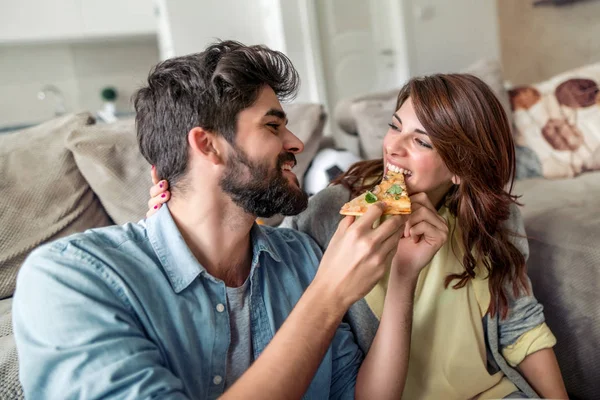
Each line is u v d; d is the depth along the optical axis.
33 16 3.43
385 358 0.95
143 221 0.89
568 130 2.17
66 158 1.36
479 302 1.10
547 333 1.14
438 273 1.09
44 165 1.34
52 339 0.66
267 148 0.80
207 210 0.82
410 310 0.97
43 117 3.84
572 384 1.42
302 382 0.68
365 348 1.07
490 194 1.07
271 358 0.68
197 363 0.79
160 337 0.75
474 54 4.41
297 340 0.70
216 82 0.77
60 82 3.85
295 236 1.06
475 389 1.09
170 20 3.29
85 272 0.72
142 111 0.84
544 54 4.30
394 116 1.08
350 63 4.12
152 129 0.83
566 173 2.11
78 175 1.37
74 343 0.66
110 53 3.95
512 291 1.14
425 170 1.04
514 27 4.43
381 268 0.77
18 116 3.77
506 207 1.10
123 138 1.40
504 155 1.07
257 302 0.89
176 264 0.80
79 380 0.64
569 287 1.41
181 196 0.83
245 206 0.82
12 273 1.21
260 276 0.92
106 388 0.63
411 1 4.12
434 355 1.07
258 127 0.80
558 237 1.48
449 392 1.06
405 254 0.97
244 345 0.86
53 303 0.68
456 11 4.27
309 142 1.73
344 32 4.05
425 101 1.01
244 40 3.58
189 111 0.78
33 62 3.75
